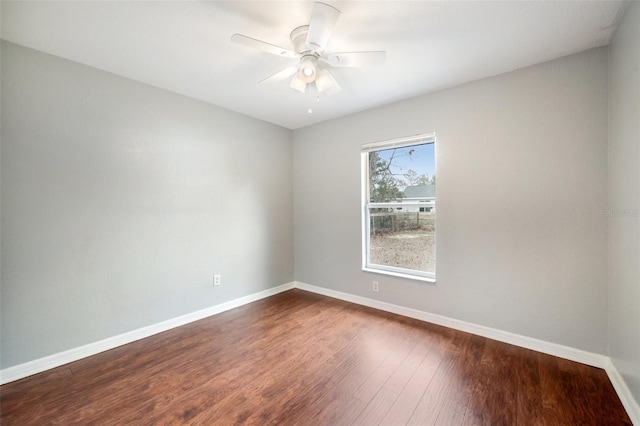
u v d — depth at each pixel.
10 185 1.96
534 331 2.30
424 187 3.00
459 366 2.09
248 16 1.71
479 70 2.37
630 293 1.63
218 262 3.21
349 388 1.86
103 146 2.37
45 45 2.00
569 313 2.16
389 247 3.27
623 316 1.73
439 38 1.93
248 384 1.91
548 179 2.22
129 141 2.52
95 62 2.24
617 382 1.80
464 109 2.61
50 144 2.12
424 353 2.28
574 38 1.92
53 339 2.13
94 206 2.33
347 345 2.43
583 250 2.10
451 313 2.74
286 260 4.04
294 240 4.16
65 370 2.09
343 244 3.59
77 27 1.80
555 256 2.21
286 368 2.09
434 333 2.63
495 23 1.77
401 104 3.02
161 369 2.10
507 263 2.42
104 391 1.85
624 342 1.72
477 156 2.55
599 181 2.04
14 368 1.97
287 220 4.06
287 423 1.57
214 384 1.91
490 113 2.47
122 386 1.90
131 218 2.54
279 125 3.92
